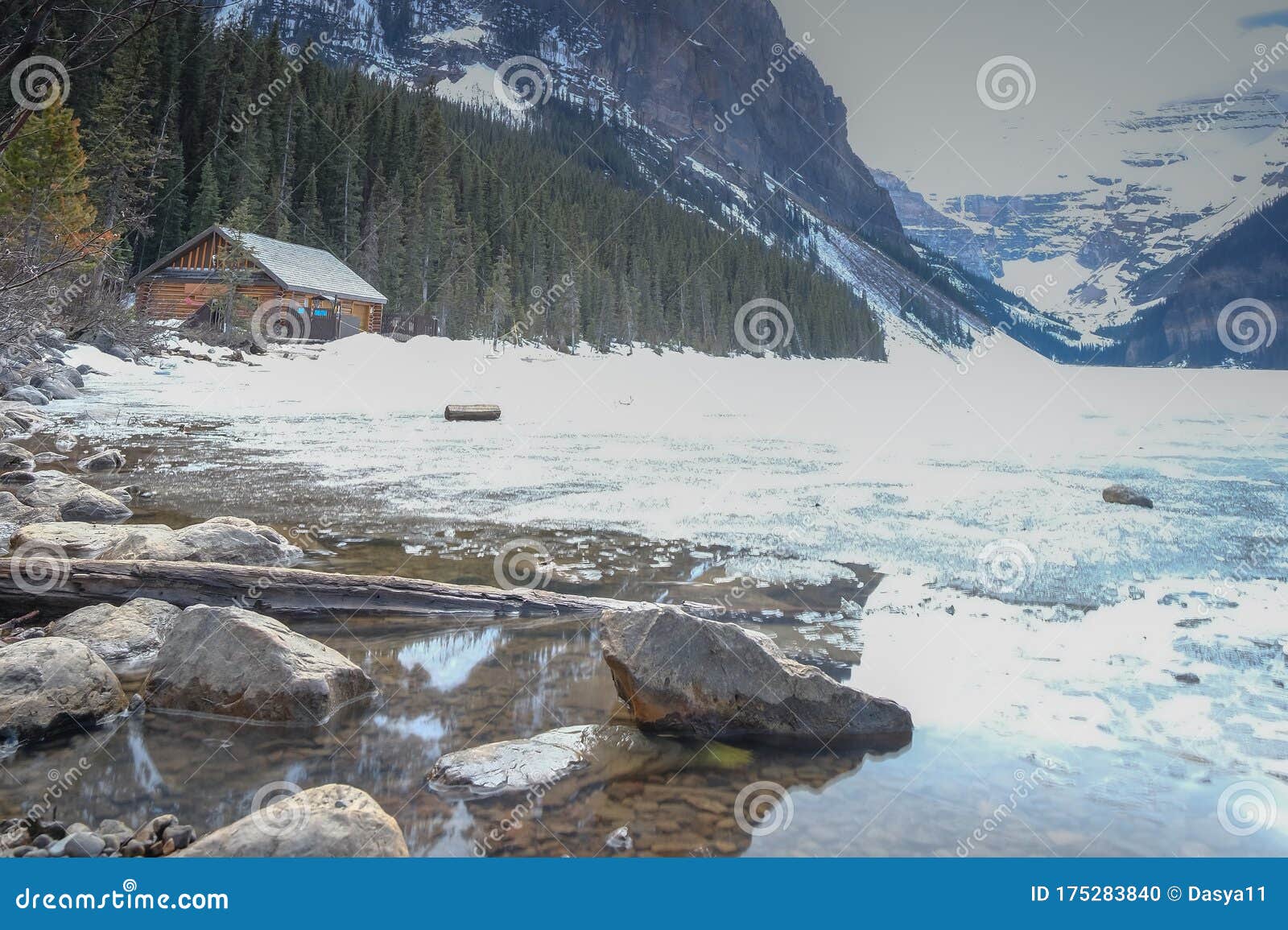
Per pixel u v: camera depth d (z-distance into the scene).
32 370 24.97
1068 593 8.02
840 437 26.12
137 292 47.00
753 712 4.89
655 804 3.99
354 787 3.79
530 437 23.05
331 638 6.57
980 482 16.33
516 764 4.28
